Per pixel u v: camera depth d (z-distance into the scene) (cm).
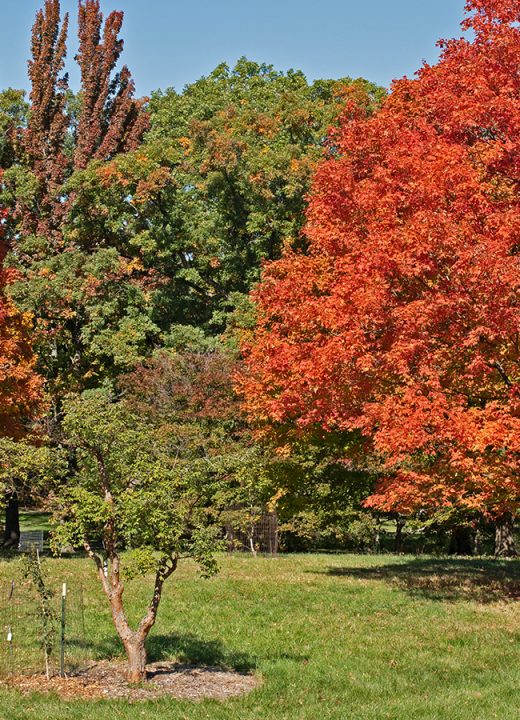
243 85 4203
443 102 1734
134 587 1723
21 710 901
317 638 1333
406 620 1457
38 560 1175
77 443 1109
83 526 1058
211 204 3669
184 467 1105
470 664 1174
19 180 3669
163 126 4184
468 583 1823
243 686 1059
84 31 4172
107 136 4078
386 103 2092
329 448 2308
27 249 3491
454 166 1526
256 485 1222
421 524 3075
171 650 1239
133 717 880
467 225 1495
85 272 3294
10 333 2458
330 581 1834
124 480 1115
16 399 2361
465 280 1429
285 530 3073
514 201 1596
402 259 1459
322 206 1841
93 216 3566
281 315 1822
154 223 3528
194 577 1864
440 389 1555
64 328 3472
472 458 1518
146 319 3297
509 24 1775
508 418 1416
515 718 925
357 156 1922
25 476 1112
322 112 3519
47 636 1087
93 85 4141
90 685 1033
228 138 3284
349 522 3033
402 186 1631
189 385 2488
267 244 3378
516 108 1582
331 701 991
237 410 2405
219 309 3512
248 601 1614
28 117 4050
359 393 1617
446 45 1953
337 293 1591
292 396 1727
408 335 1485
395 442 1429
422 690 1049
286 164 3206
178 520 1067
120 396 2938
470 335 1397
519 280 1375
